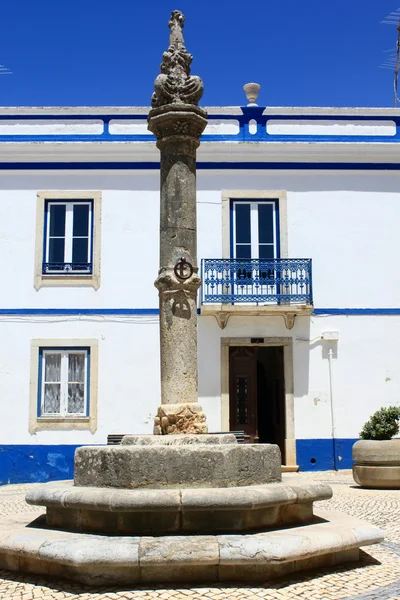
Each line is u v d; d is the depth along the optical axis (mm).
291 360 13359
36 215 13695
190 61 6941
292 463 13125
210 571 4867
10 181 13781
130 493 5098
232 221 13828
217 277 13500
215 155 13812
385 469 10133
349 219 13836
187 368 6332
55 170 13781
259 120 13977
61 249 13711
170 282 6387
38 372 13344
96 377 13320
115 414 13234
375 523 7344
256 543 4832
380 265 13758
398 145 13859
